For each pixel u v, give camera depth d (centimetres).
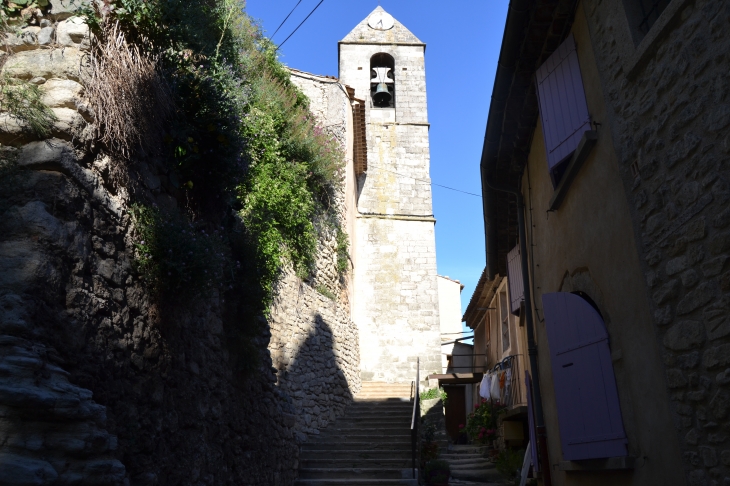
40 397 271
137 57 405
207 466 474
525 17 619
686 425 386
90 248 340
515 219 1050
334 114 1878
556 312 607
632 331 463
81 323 322
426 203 2355
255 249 638
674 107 404
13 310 279
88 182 345
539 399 778
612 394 497
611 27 500
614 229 498
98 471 296
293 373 1167
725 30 353
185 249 424
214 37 561
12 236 298
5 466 256
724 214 351
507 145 848
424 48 2658
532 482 1080
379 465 1053
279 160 1254
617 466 480
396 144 2444
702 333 368
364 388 1831
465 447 1529
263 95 1259
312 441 1167
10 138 331
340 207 1730
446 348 2877
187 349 457
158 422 395
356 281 2145
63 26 355
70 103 338
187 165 482
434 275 2230
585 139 535
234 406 561
